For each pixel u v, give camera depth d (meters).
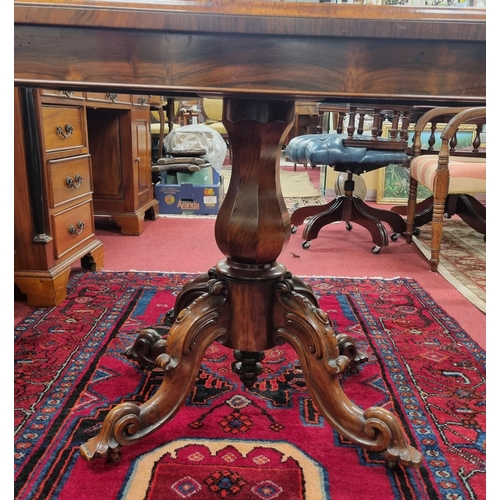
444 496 0.83
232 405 1.11
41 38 0.64
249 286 0.93
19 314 1.59
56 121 1.72
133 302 1.70
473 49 0.64
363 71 0.64
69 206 1.81
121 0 0.64
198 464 0.90
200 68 0.64
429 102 0.76
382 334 1.49
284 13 0.62
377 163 2.30
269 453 0.94
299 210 2.80
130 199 2.65
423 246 2.56
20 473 0.87
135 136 2.66
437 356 1.35
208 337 0.94
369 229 2.45
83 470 0.88
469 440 0.99
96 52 0.65
